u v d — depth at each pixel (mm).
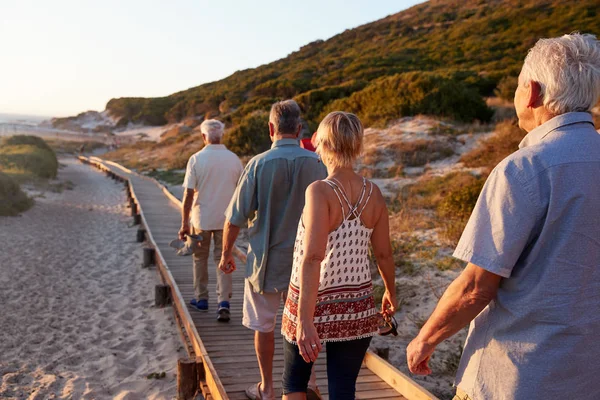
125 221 15180
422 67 39125
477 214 1692
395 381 3959
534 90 1743
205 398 3957
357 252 2379
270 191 3254
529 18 42062
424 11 62062
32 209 16234
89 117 87562
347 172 2412
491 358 1701
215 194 5098
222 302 5348
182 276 7672
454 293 1717
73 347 5809
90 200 20219
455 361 4832
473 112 19969
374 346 5223
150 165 33500
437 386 4535
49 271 9242
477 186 9555
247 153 24516
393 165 15641
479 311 1688
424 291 6484
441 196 11484
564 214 1583
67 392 4707
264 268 3273
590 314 1570
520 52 36094
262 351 3451
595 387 1581
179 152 35875
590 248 1574
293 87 44375
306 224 2293
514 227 1609
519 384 1614
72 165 40688
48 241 11844
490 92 26016
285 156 3277
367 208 2404
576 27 36656
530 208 1603
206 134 5074
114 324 6551
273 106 3416
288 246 3264
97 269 9539
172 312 6688
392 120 20109
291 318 2445
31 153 27000
